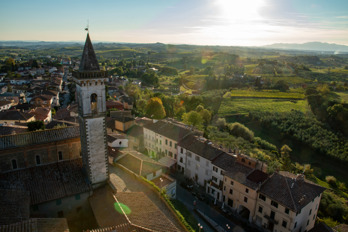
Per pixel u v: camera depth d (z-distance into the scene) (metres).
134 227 34.69
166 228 36.97
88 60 39.75
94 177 44.03
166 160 75.12
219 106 142.38
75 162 46.50
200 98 152.88
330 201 63.16
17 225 29.88
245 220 54.22
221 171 60.03
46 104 139.88
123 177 55.28
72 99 167.25
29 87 189.00
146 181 52.75
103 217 37.91
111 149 68.62
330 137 98.25
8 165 40.72
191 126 91.75
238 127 109.94
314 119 111.25
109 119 100.75
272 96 148.62
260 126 118.88
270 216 49.50
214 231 49.59
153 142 84.00
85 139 41.78
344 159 87.69
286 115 116.94
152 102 116.50
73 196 41.84
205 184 65.62
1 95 161.75
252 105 137.12
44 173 42.72
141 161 59.16
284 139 107.25
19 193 37.34
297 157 97.12
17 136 42.00
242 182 53.88
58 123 87.75
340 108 105.19
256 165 57.56
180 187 66.38
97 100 41.25
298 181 51.03
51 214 40.41
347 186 80.44
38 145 42.66
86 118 40.78
